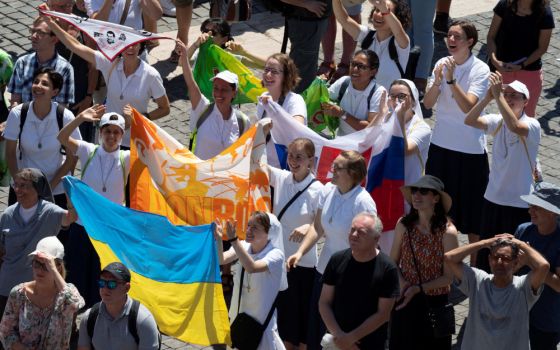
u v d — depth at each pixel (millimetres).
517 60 31219
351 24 29078
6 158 26516
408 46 28625
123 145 27562
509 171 25641
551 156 31734
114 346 20359
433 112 33219
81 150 25422
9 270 23750
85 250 24891
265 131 24500
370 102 26703
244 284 22703
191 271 22562
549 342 22719
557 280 21703
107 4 31375
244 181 24734
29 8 37000
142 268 22766
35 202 23641
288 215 23953
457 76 27312
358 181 22844
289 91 26625
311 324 23219
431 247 22594
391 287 20750
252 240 22562
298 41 31859
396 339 22969
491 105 33562
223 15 33625
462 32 26969
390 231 25266
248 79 29203
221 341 22594
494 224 26188
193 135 26656
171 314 22656
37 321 21484
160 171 25047
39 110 26047
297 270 23906
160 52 35031
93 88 30516
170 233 22719
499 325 21594
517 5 30844
